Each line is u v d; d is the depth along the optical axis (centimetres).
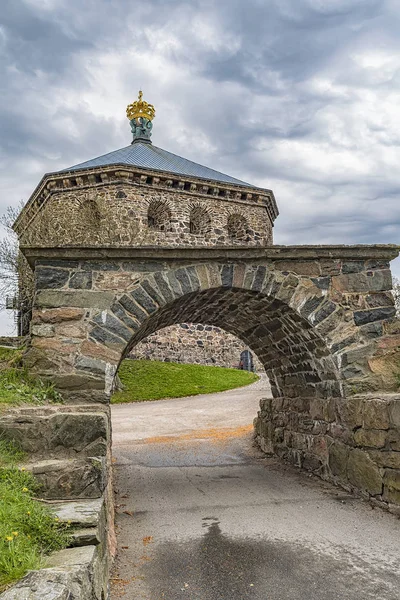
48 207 2619
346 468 771
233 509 709
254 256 748
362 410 709
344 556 518
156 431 1408
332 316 769
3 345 791
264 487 827
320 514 666
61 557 298
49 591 232
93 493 415
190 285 725
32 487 405
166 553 547
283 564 504
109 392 659
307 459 924
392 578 460
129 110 3381
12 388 612
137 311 698
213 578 477
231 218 2931
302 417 948
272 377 1072
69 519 346
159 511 713
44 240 2308
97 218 2584
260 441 1182
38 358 657
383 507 670
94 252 692
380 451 674
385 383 759
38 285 679
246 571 491
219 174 3145
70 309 679
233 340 3002
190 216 2859
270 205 3084
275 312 810
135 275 708
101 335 677
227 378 2575
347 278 784
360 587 445
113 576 485
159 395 2172
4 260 2402
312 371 862
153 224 2820
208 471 967
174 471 973
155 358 2738
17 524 314
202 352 2888
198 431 1390
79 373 659
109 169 2531
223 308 882
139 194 2589
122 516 692
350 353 764
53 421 479
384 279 793
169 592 448
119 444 1246
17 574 252
